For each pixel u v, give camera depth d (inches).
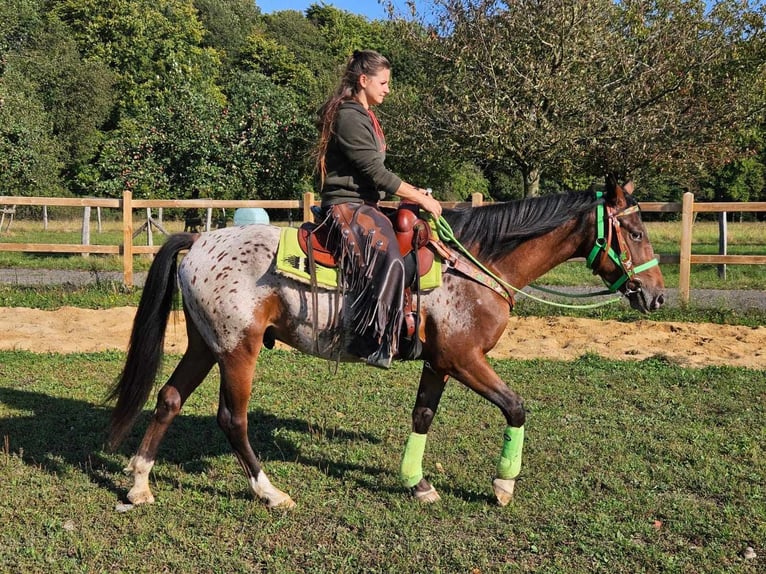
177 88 672.4
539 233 159.3
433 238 152.9
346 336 152.2
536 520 154.8
